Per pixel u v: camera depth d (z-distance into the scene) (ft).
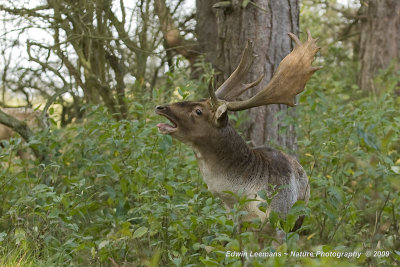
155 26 37.19
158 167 24.85
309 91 27.71
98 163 25.41
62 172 27.45
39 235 21.56
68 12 33.19
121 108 35.83
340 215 24.03
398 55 51.72
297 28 30.53
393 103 33.94
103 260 20.15
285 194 21.71
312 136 29.81
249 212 21.26
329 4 56.95
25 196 22.85
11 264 19.11
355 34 56.08
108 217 23.54
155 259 17.88
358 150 25.80
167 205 20.89
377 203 22.86
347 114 28.91
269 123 29.71
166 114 21.12
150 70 44.19
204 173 21.62
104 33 34.50
